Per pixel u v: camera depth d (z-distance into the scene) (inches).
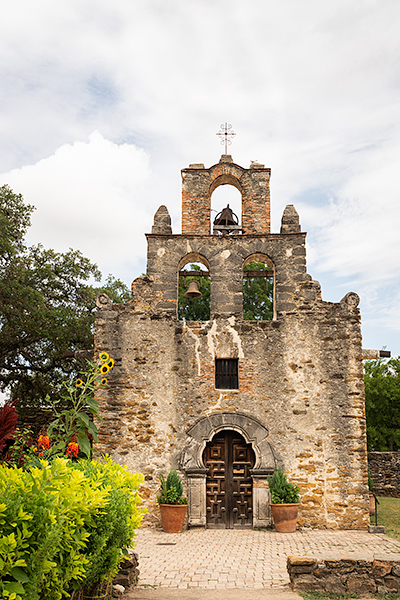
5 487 127.8
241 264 458.3
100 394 433.4
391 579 232.7
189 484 413.1
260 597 219.8
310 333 438.3
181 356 440.8
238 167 486.9
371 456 693.9
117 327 448.1
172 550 326.0
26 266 684.7
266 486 411.2
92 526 167.5
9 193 699.4
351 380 427.2
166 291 455.5
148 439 424.8
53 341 628.4
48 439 230.7
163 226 470.0
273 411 425.7
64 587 152.0
